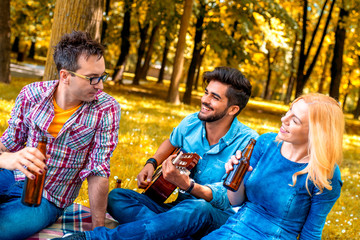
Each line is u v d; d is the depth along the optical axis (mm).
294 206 2443
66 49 2504
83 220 3223
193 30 23625
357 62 25016
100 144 2814
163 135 8367
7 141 2826
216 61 33500
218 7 15812
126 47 21047
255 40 16922
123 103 12633
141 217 2992
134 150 6637
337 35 19219
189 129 3258
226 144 3051
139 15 22125
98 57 2533
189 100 17328
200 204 2805
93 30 6324
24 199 2277
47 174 2742
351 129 20000
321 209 2393
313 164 2311
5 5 12945
